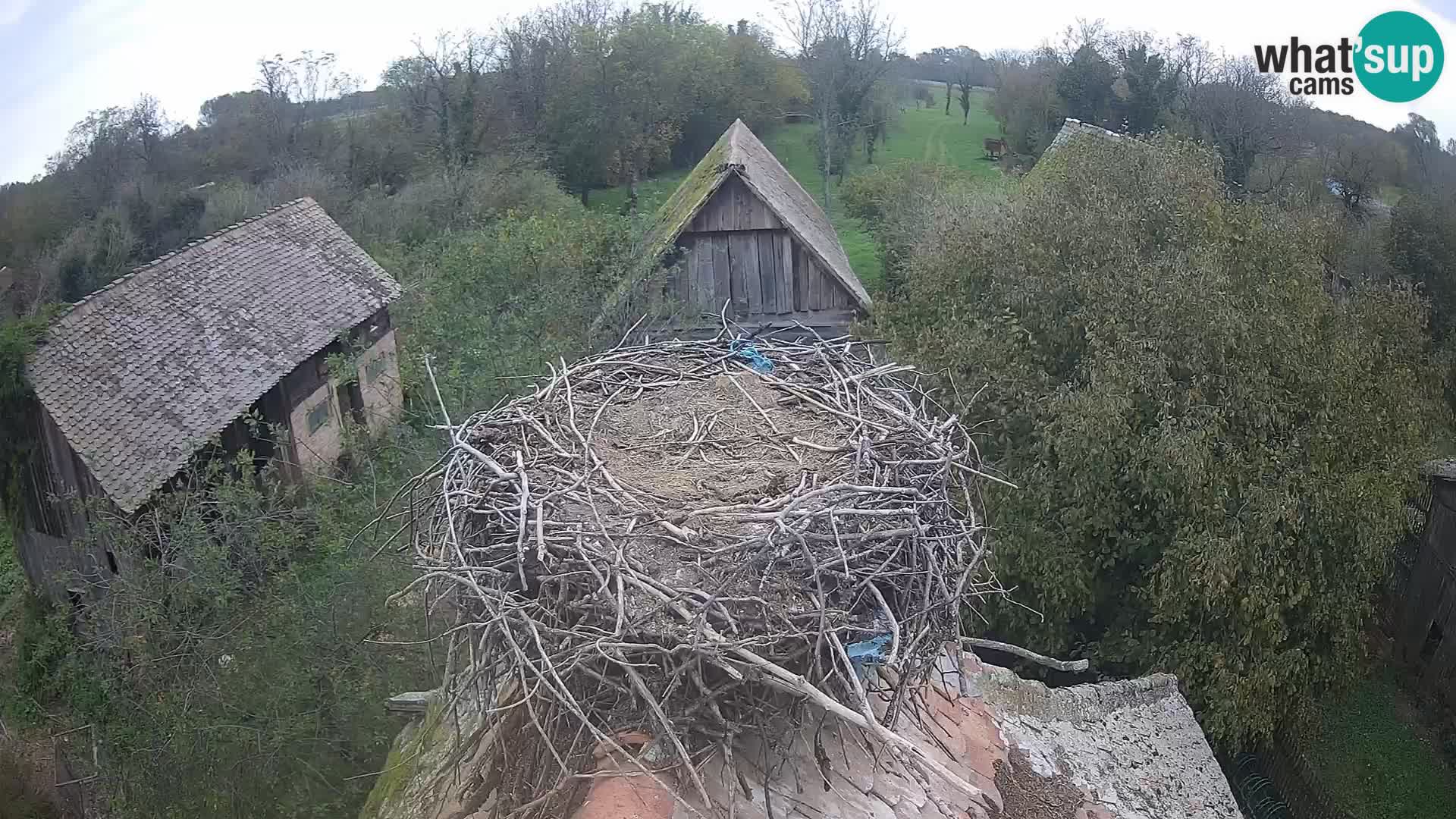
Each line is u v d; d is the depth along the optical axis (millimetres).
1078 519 9578
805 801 4090
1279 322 9469
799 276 15203
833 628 3590
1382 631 14359
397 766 6055
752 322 15320
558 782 3725
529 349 13805
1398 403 9898
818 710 4332
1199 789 6039
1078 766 5781
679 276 15258
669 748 3863
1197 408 9195
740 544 3744
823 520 3988
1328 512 9195
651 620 3580
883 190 23859
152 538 12000
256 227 17781
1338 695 10836
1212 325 9297
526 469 4457
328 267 18047
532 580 3955
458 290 16984
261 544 11516
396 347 19281
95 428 12695
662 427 5199
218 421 13898
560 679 3381
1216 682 9461
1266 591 9117
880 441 4844
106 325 13984
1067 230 10555
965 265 11320
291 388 15797
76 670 10977
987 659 10938
